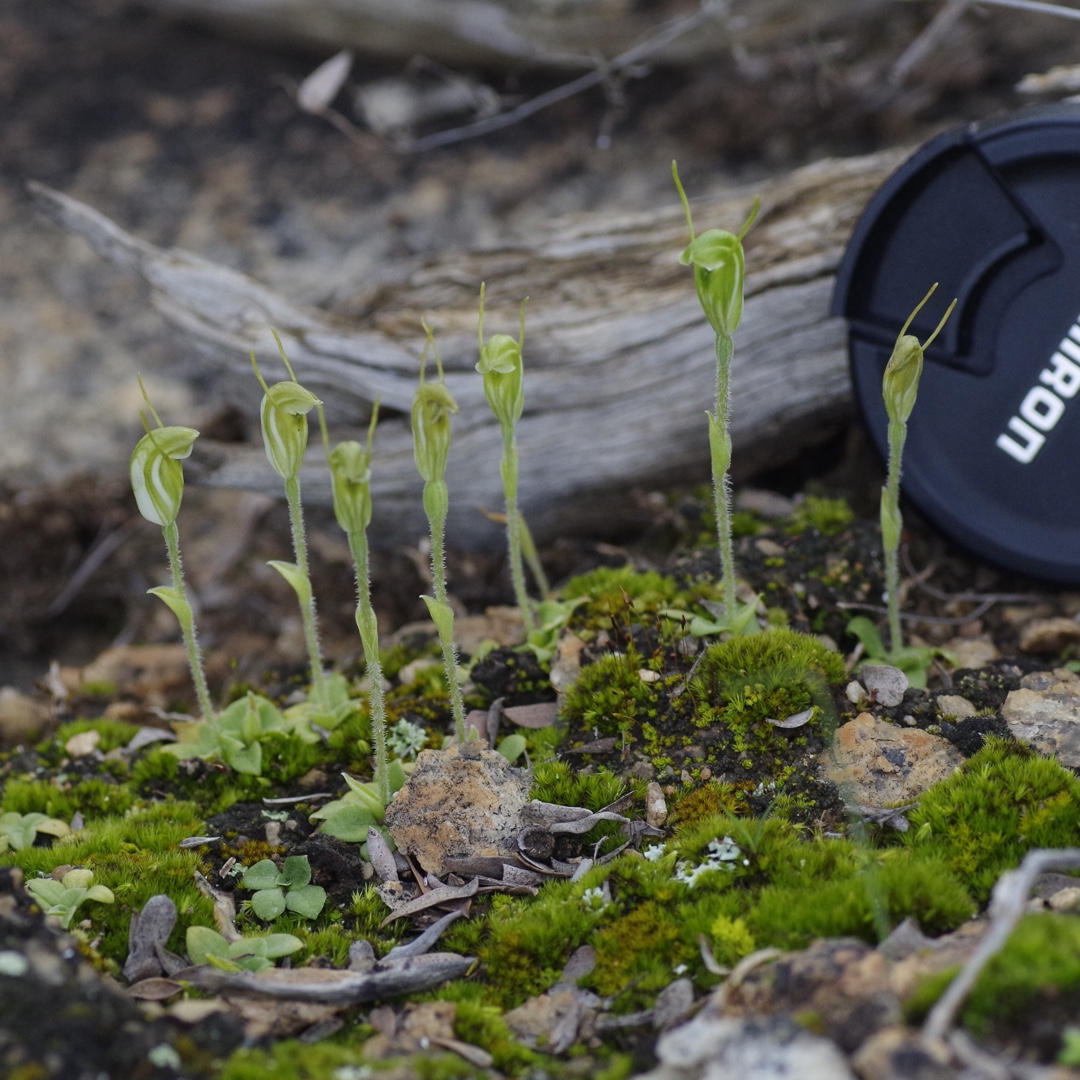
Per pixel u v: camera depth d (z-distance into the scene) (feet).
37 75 2.83
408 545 1.75
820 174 1.74
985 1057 1.36
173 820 1.53
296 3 2.62
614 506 1.73
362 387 1.72
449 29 2.49
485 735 1.55
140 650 1.74
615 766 1.53
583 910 1.47
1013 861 1.47
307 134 2.60
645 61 2.47
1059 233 1.58
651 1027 1.43
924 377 1.62
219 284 1.74
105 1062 1.40
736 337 1.69
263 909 1.49
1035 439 1.60
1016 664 1.57
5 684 1.79
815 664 1.54
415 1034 1.43
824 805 1.50
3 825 1.54
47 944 1.42
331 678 1.59
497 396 1.52
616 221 1.77
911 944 1.42
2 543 1.83
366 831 1.51
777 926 1.44
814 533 1.64
